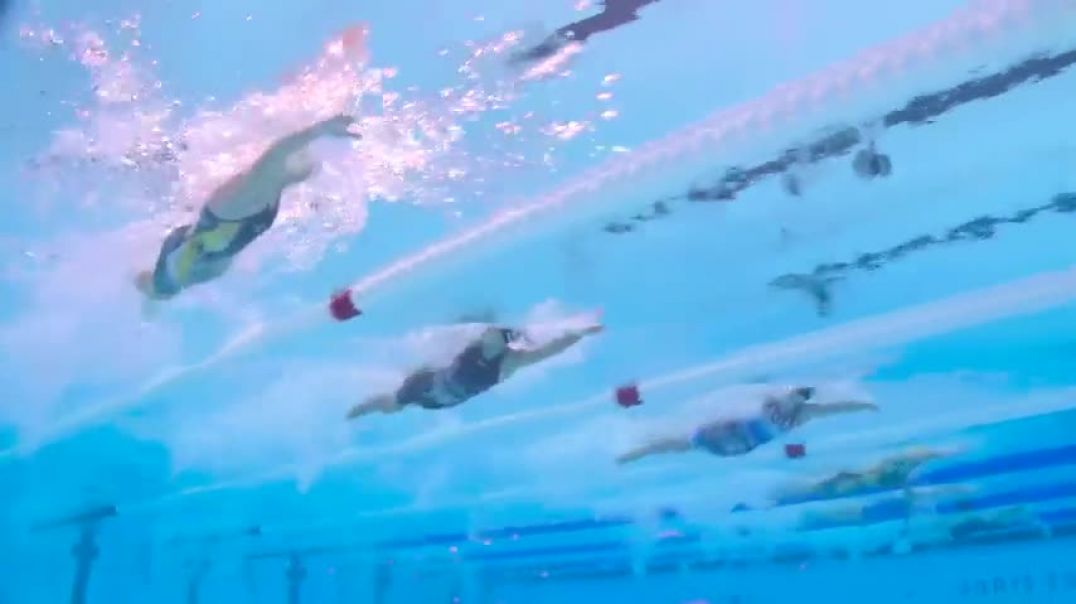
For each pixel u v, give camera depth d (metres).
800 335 4.48
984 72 2.80
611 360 4.81
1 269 4.11
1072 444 5.46
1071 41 2.65
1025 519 6.82
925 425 5.35
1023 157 3.18
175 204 3.65
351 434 5.67
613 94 3.04
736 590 8.12
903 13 2.68
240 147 3.38
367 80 3.12
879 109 2.97
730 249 3.83
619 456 5.94
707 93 2.99
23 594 7.22
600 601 8.59
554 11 2.82
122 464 5.96
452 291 4.16
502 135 3.24
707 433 5.55
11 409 5.31
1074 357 4.50
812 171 3.31
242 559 7.61
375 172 3.47
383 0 2.89
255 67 3.12
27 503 6.39
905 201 3.46
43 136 3.40
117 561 7.12
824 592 7.80
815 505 6.80
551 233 3.71
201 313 4.42
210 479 6.25
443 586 8.36
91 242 3.91
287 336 4.57
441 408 5.30
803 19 2.73
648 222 3.62
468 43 2.96
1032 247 3.74
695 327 4.46
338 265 4.02
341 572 7.95
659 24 2.80
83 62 3.17
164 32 3.06
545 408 5.30
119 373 4.97
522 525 7.20
